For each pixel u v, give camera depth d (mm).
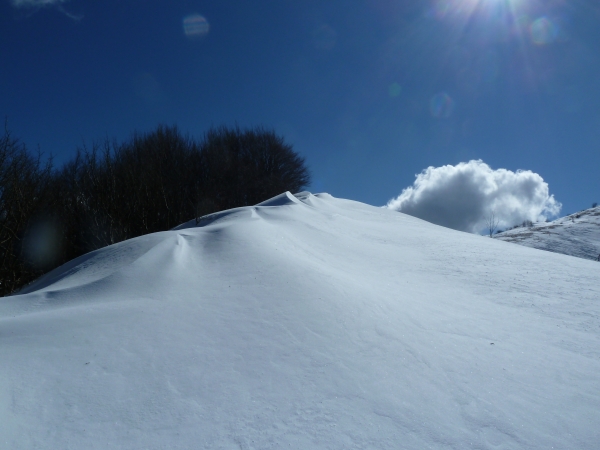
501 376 4715
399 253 11656
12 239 17719
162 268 7344
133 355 4578
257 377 4324
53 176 22016
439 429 3713
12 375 4059
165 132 29844
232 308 5848
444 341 5543
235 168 31094
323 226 13508
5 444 3250
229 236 9102
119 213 21203
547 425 3838
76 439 3381
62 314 5504
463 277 9352
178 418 3678
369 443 3480
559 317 6832
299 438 3496
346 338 5258
